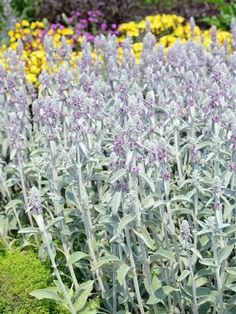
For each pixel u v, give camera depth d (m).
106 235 3.79
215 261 3.14
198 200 3.84
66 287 3.66
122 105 3.74
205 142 3.76
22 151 4.30
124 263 3.42
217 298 3.31
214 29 6.44
